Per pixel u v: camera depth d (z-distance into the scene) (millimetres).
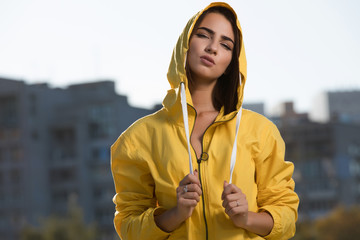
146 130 2393
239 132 2350
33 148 82062
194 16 2396
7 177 82500
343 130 87812
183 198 2107
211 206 2230
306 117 96500
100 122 83625
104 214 81625
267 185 2371
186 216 2125
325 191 86125
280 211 2273
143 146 2373
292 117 95875
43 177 83000
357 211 62875
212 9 2404
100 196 82562
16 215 81812
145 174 2373
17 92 82875
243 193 2166
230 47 2398
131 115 85312
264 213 2254
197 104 2447
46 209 82312
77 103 84562
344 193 86062
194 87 2447
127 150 2385
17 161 82188
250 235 2254
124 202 2383
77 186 82125
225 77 2471
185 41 2357
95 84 86125
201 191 2115
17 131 82562
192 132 2365
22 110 82562
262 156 2361
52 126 83875
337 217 61531
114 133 82562
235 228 2215
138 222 2266
